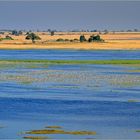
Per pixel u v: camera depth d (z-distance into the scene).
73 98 100.69
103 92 109.00
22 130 70.94
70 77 138.25
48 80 131.25
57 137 66.88
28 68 167.12
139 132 70.31
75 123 76.19
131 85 121.38
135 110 87.12
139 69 166.12
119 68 170.38
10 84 122.88
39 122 76.75
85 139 66.06
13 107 90.06
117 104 93.50
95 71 157.38
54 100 98.06
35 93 107.50
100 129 72.00
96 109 88.12
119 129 72.12
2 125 74.44
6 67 170.88
